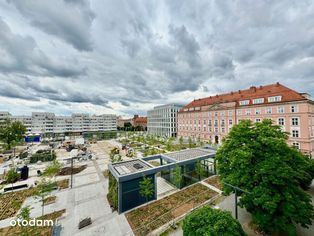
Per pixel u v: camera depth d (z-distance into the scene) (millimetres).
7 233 12922
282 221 9633
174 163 19781
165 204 16469
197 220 9266
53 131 105562
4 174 27266
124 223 13664
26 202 17891
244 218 13578
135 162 20781
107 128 123938
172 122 81625
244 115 44188
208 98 63312
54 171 21781
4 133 52719
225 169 13742
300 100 33250
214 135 54219
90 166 31938
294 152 11609
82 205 16906
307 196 10477
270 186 10305
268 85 43312
